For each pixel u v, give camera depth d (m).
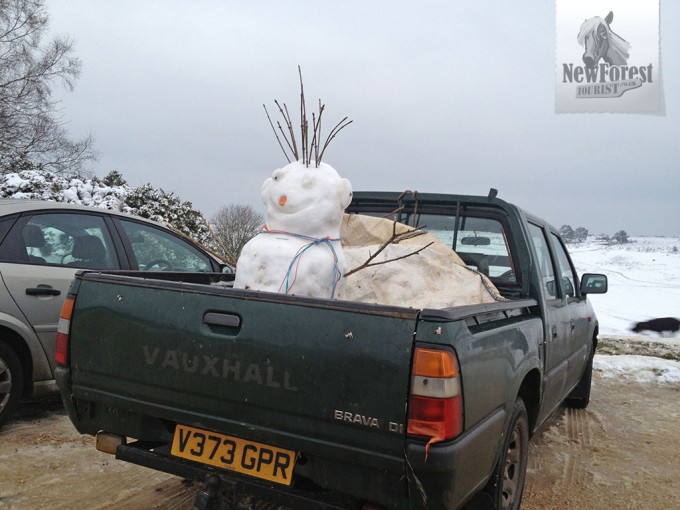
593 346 6.22
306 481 2.51
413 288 3.49
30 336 4.29
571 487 4.11
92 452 4.06
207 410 2.54
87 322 2.84
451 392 2.17
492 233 4.06
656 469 4.56
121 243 5.02
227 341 2.49
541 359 3.54
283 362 2.37
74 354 2.88
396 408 2.19
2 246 4.27
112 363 2.77
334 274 3.11
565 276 5.16
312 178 3.12
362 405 2.24
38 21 24.50
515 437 3.20
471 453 2.32
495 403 2.61
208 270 5.68
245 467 2.49
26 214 4.47
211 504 2.47
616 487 4.16
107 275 2.88
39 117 24.50
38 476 3.64
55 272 4.48
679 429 5.71
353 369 2.26
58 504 3.30
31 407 4.93
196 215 12.13
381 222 3.94
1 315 4.14
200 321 2.56
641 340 9.94
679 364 8.38
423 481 2.17
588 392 6.18
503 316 3.04
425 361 2.16
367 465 2.24
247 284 3.06
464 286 3.56
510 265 3.91
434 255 3.70
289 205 3.09
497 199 4.05
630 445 5.14
